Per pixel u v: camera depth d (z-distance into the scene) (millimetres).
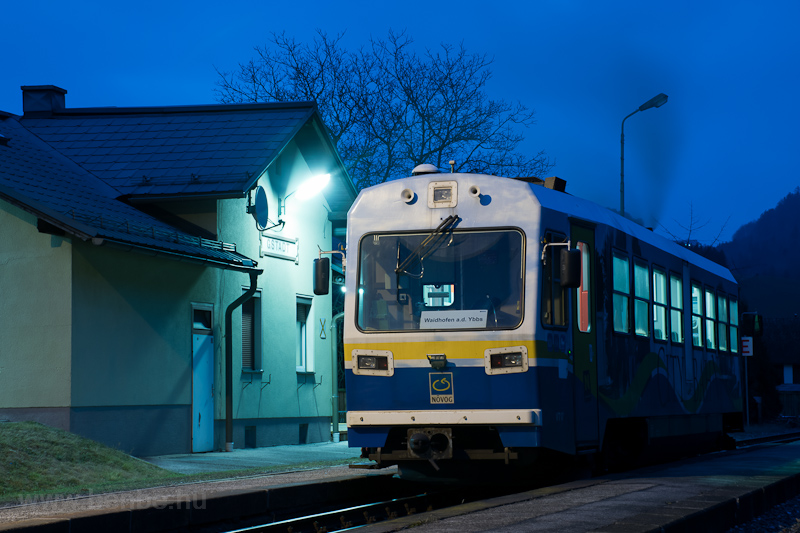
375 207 11898
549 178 12953
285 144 21531
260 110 23703
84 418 16547
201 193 19453
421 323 11422
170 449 18609
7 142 20438
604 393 12641
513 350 11070
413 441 11172
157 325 18438
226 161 20781
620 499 9195
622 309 13555
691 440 17062
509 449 11008
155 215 20406
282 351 23094
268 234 22422
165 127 23000
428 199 11719
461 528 7641
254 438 21750
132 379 17719
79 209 16859
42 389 16438
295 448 21750
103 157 21516
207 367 19938
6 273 16828
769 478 11406
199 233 20250
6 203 16922
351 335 11641
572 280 10883
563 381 11539
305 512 11383
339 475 13289
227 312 20578
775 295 143250
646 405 14312
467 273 11430
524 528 7441
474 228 11523
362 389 11539
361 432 11547
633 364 13828
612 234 13359
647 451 14523
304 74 40094
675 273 16484
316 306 25094
